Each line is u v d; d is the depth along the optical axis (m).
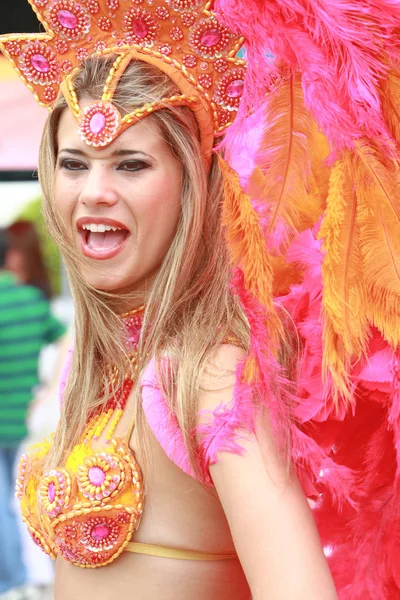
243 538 2.45
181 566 2.75
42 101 3.16
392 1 2.48
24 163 7.71
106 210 2.82
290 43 2.61
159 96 2.83
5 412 8.64
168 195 2.84
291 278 2.95
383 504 2.94
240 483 2.46
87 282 2.93
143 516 2.78
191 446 2.58
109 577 2.81
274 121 2.81
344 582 2.97
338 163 2.61
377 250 2.60
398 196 2.62
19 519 8.53
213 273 2.87
